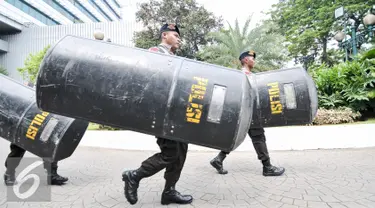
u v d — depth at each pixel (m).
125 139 7.10
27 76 23.36
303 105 2.87
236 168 3.96
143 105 1.88
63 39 2.05
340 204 2.35
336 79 9.30
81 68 1.92
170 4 21.47
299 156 4.59
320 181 3.07
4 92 2.74
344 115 8.28
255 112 3.00
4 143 6.09
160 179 3.44
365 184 2.89
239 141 1.97
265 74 3.15
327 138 5.68
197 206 2.44
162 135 1.91
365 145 5.09
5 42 29.50
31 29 29.59
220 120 1.83
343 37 13.59
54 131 2.64
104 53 1.99
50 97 1.94
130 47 2.08
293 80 2.96
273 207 2.34
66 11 45.75
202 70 1.96
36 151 2.65
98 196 2.81
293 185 2.97
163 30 2.64
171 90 1.87
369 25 12.80
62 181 3.28
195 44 22.11
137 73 1.92
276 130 6.87
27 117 2.64
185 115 1.85
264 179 3.28
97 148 6.24
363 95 8.47
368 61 8.95
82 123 2.84
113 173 3.88
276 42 17.77
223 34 18.28
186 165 4.27
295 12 19.80
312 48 21.16
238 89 1.89
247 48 17.42
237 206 2.40
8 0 32.69
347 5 16.22
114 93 1.89
